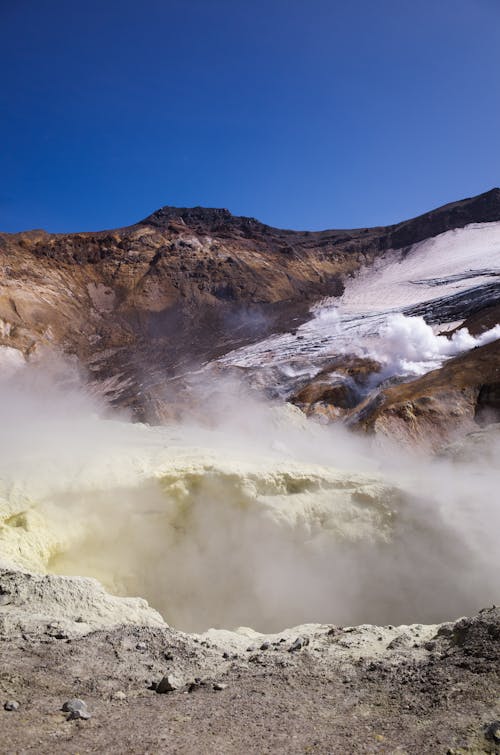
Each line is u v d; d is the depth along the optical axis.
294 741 4.64
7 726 4.64
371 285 154.12
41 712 4.95
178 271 153.50
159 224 195.25
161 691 5.60
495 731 4.52
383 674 6.02
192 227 185.00
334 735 4.74
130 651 6.51
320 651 6.96
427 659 6.35
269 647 7.23
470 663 5.88
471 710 4.97
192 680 5.98
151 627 7.33
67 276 147.62
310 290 159.00
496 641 6.18
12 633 6.61
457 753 4.35
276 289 154.25
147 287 147.00
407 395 52.25
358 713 5.16
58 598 7.89
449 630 7.16
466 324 81.25
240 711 5.17
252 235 186.25
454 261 154.00
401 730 4.79
